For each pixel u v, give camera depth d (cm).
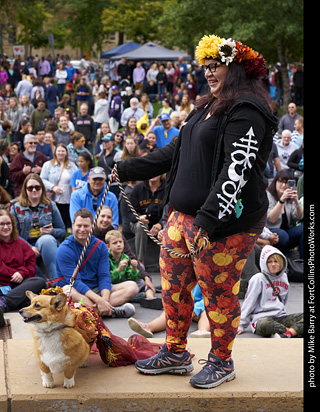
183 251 352
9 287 644
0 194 755
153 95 2931
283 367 391
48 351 340
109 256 678
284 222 820
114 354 386
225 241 333
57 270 636
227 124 323
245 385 361
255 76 332
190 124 346
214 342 358
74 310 358
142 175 372
